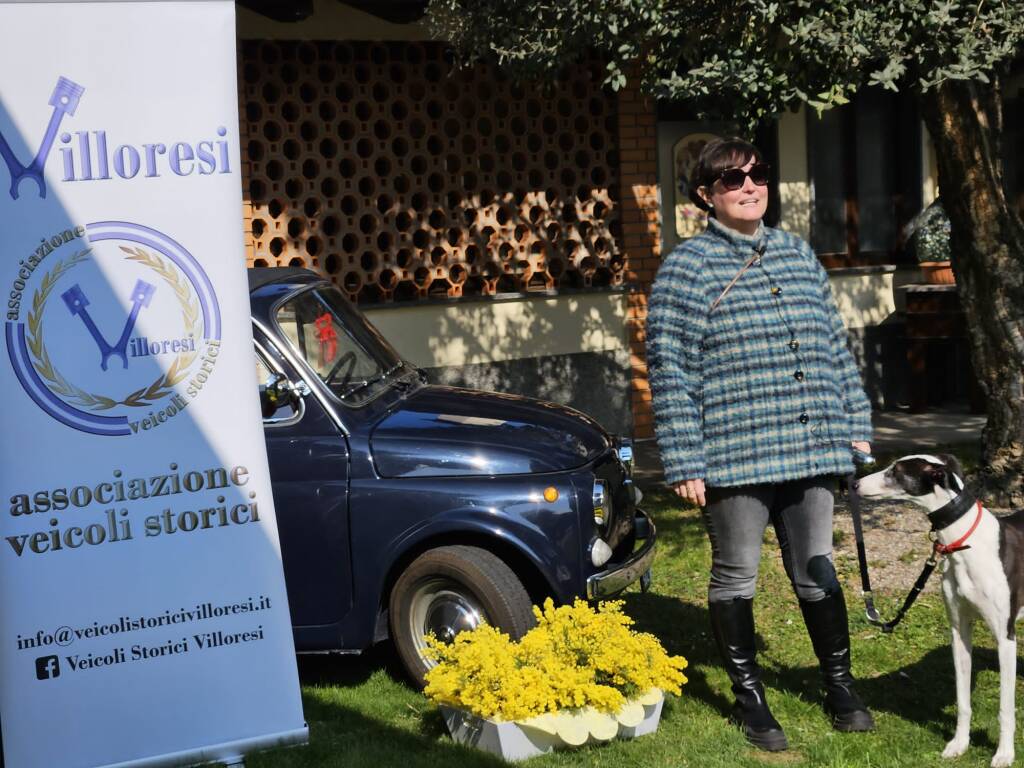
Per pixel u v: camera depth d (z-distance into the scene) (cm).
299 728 421
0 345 391
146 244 405
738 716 514
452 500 543
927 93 832
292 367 570
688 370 495
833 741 496
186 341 411
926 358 1343
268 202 1028
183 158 407
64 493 398
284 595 423
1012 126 1369
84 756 399
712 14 712
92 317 400
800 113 1273
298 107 1031
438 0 870
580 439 582
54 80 393
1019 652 596
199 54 406
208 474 414
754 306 487
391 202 1081
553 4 761
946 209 868
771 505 502
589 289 1155
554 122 1151
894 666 586
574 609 517
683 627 652
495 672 490
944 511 470
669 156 1214
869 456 512
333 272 1084
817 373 492
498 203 1125
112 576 403
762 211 494
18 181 391
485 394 631
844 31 643
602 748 496
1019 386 848
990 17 648
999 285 848
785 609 671
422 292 1102
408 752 493
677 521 870
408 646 556
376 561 550
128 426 405
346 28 1043
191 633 411
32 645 395
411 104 1082
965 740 481
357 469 557
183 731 410
